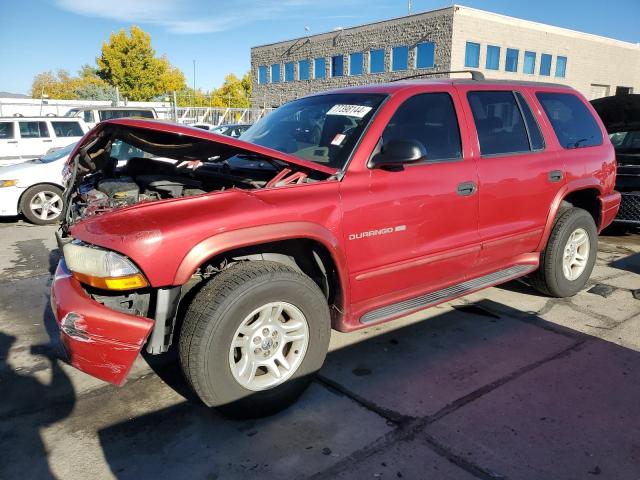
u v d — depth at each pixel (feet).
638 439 8.69
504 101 13.24
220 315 8.35
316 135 11.27
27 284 17.65
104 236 8.20
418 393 10.21
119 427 9.30
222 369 8.57
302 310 9.35
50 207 28.58
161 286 8.16
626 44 135.03
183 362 8.51
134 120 9.42
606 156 15.57
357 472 7.99
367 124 10.56
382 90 11.53
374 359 11.66
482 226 12.22
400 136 10.84
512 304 14.85
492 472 7.94
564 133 14.60
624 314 14.02
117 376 8.38
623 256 20.08
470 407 9.68
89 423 9.45
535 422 9.19
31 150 41.06
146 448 8.69
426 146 11.26
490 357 11.66
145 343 8.75
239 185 10.44
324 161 10.36
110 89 145.89
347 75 122.62
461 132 11.92
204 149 10.30
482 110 12.59
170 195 10.75
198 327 8.35
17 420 9.59
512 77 110.73
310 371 9.68
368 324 10.46
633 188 21.81
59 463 8.34
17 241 24.23
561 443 8.61
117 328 8.18
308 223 9.21
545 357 11.62
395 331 13.14
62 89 205.26
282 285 8.93
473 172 11.79
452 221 11.49
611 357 11.58
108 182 11.19
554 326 13.28
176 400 10.18
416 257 11.00
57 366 11.73
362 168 10.15
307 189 9.50
